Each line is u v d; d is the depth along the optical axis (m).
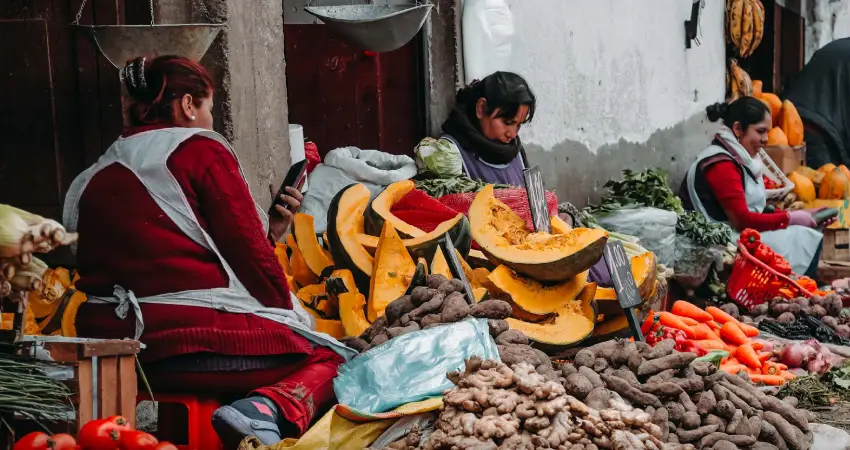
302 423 3.95
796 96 12.83
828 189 11.19
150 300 3.91
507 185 6.32
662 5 10.03
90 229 3.96
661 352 4.39
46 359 3.38
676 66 10.43
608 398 4.03
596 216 7.81
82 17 4.92
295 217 5.36
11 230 3.05
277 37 5.66
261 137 5.44
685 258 7.75
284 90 5.75
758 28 11.95
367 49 6.11
